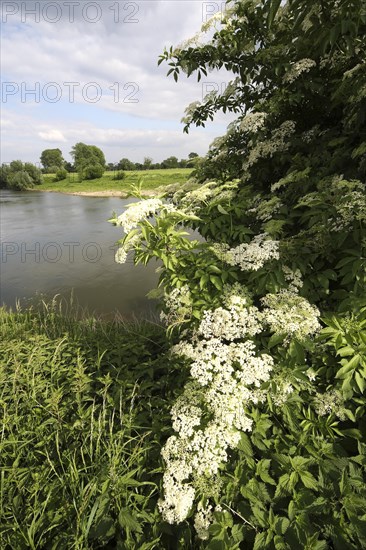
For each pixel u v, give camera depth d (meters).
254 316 2.13
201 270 2.34
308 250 2.29
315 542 1.61
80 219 19.95
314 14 2.15
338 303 2.40
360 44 2.40
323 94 3.19
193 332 2.55
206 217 2.88
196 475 1.91
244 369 1.92
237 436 1.84
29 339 4.05
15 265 11.04
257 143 3.21
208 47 3.44
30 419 2.75
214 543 1.71
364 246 2.02
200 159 4.07
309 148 3.18
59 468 2.38
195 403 2.02
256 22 3.30
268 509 1.92
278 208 2.83
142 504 2.09
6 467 2.30
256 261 2.18
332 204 2.31
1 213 23.88
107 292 8.36
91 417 2.53
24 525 1.98
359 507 1.74
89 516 1.90
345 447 2.24
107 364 3.56
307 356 2.49
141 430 2.61
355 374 1.90
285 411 2.20
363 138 2.78
